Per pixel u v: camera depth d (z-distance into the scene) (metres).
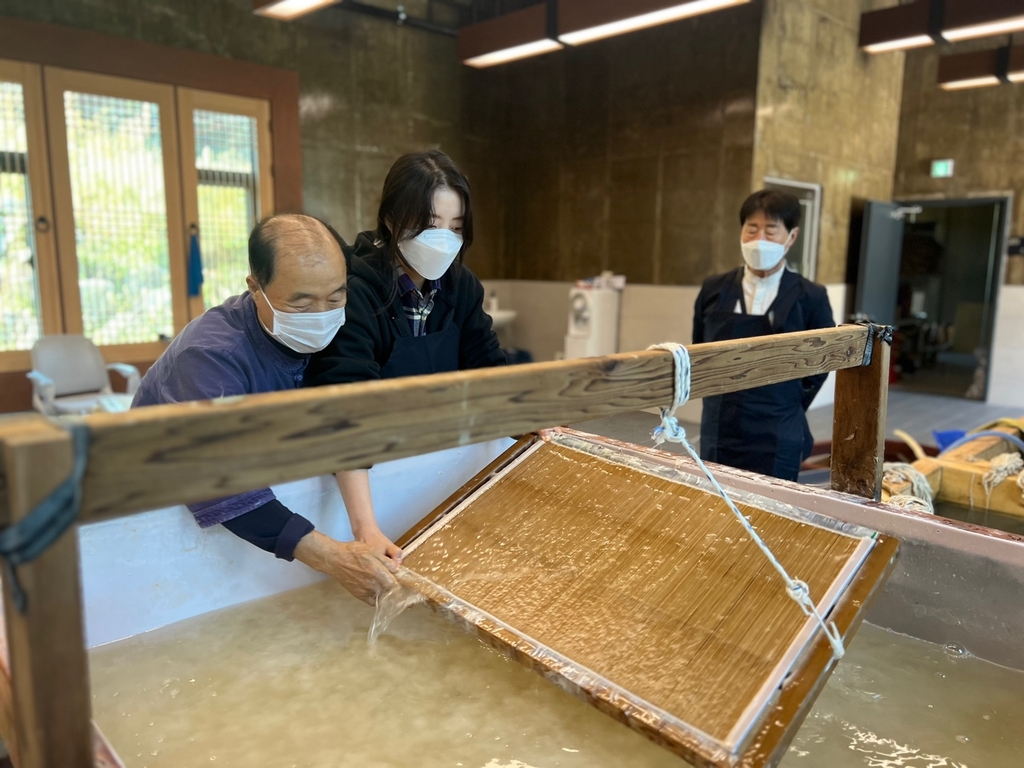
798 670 0.94
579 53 6.19
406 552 1.33
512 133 6.92
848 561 1.10
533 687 1.17
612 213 6.11
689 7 4.10
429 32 6.30
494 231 7.01
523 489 1.49
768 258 2.05
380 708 1.10
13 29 4.18
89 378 4.31
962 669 1.24
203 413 0.56
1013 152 6.34
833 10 5.61
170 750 0.99
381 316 1.49
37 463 0.50
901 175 7.00
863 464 1.53
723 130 5.25
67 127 4.46
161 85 4.77
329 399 0.62
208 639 1.26
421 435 0.68
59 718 0.57
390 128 6.14
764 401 2.07
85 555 1.17
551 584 1.19
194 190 5.02
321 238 1.13
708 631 1.03
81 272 4.64
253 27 5.23
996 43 6.33
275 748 1.00
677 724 0.88
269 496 1.22
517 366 0.77
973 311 8.70
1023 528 2.14
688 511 1.31
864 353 1.41
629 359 0.87
